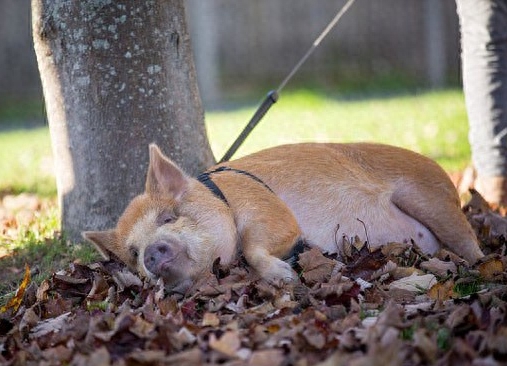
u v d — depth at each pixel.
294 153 9.62
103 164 10.72
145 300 8.25
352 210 9.38
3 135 29.30
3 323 8.16
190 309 7.88
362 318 7.46
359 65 38.81
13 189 17.75
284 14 38.97
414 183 9.69
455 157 17.45
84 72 10.62
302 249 9.16
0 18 37.03
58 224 12.15
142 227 8.75
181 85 10.95
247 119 27.34
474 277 8.63
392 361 6.01
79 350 7.04
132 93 10.63
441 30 36.19
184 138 10.97
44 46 10.80
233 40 38.94
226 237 8.70
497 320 6.93
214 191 8.92
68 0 10.55
